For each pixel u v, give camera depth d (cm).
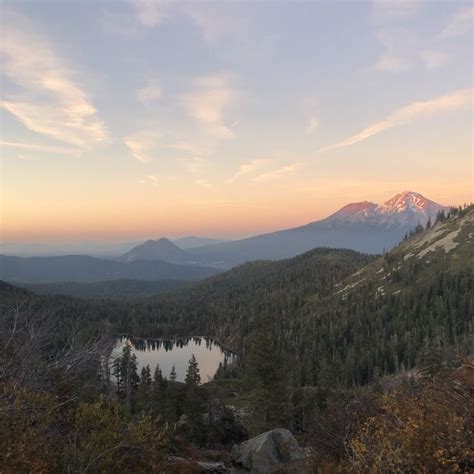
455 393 887
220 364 13562
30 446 841
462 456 730
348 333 14038
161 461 1049
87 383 1120
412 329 12044
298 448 1600
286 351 13312
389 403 995
